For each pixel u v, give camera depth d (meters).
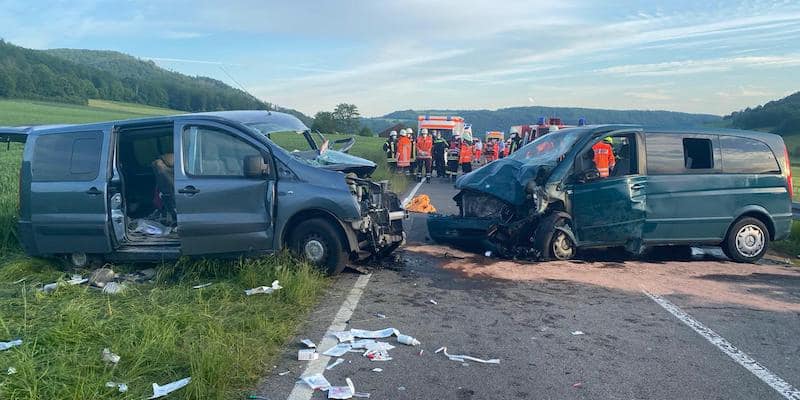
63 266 7.21
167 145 8.30
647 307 6.19
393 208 7.82
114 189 6.94
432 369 4.52
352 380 4.30
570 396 4.11
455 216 8.82
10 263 7.16
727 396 4.16
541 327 5.52
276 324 5.29
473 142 32.12
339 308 5.98
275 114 8.41
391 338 5.18
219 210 6.71
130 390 3.94
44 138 7.11
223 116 7.73
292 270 6.64
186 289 6.21
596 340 5.21
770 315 5.98
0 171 14.92
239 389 4.10
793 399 4.13
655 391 4.21
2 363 4.14
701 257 8.69
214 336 4.71
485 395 4.10
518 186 8.16
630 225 8.06
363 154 29.88
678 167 8.23
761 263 8.40
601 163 8.60
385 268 7.63
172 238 7.20
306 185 6.81
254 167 6.58
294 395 4.03
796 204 10.30
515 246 8.32
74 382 3.92
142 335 4.78
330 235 6.89
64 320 5.04
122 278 6.79
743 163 8.41
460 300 6.33
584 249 8.74
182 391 3.95
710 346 5.11
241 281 6.39
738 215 8.31
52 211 6.92
